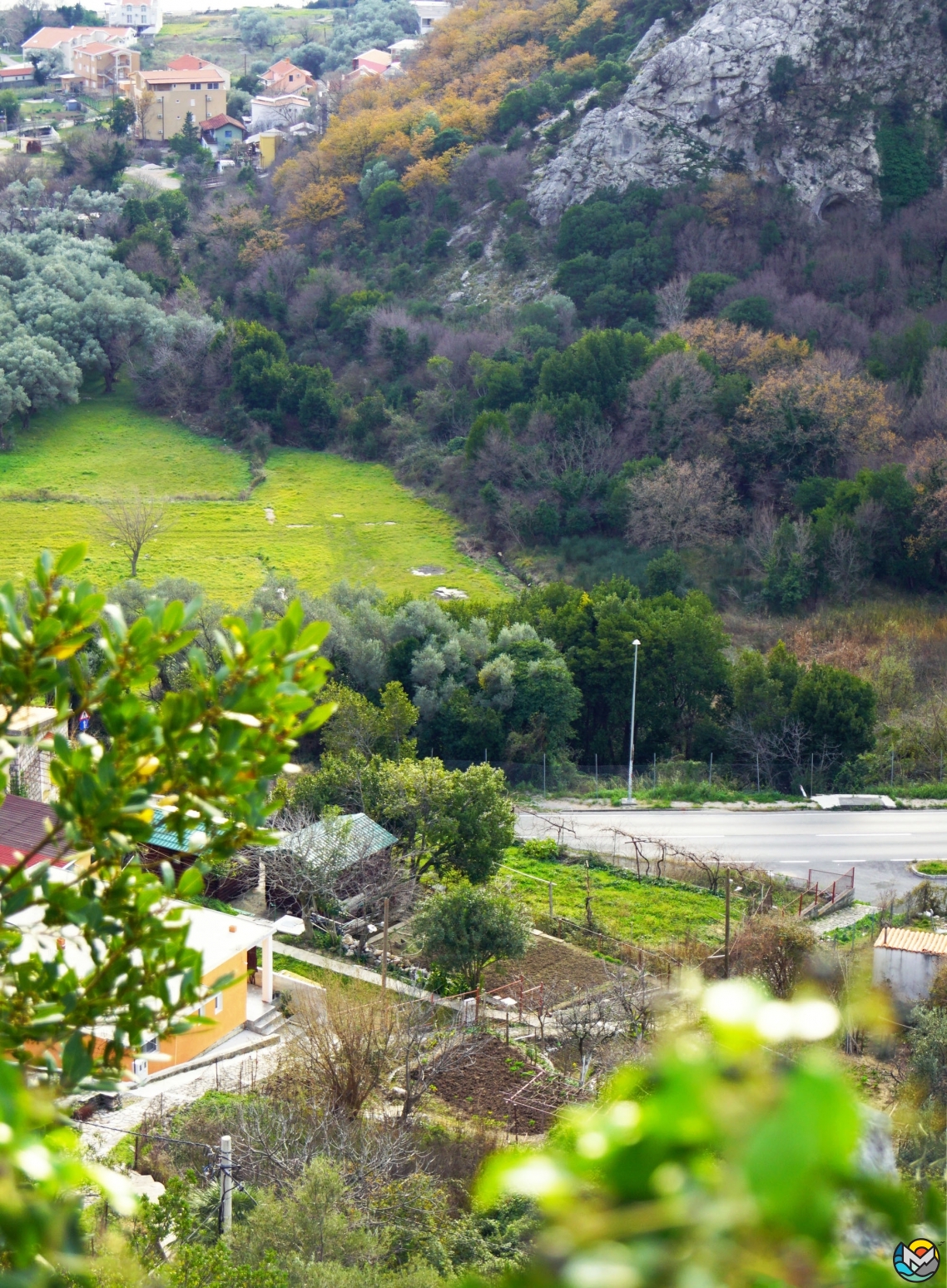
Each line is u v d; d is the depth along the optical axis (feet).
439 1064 81.51
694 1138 4.06
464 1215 64.39
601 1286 3.91
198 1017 18.03
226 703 17.04
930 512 208.03
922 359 251.19
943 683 182.60
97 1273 42.39
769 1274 3.95
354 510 257.34
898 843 140.77
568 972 107.14
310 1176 58.85
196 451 286.05
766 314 271.49
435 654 161.99
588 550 227.81
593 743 166.71
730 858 135.23
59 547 228.63
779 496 230.48
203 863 18.63
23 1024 17.79
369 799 121.70
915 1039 81.35
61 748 16.97
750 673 164.25
